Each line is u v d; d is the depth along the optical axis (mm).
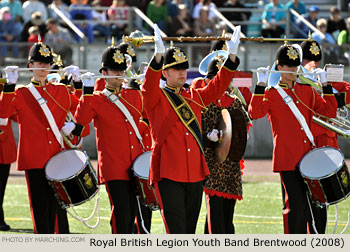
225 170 28531
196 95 25516
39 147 28469
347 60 61250
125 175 27484
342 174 26781
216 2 65438
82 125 27828
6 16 64250
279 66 28359
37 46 28922
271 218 36844
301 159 27625
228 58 25031
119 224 27312
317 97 28766
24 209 39750
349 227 35031
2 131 32344
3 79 28500
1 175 35062
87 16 64438
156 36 23812
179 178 24703
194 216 25500
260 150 64750
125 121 27922
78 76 29531
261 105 27703
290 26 64875
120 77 27375
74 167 27516
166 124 24875
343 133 28953
